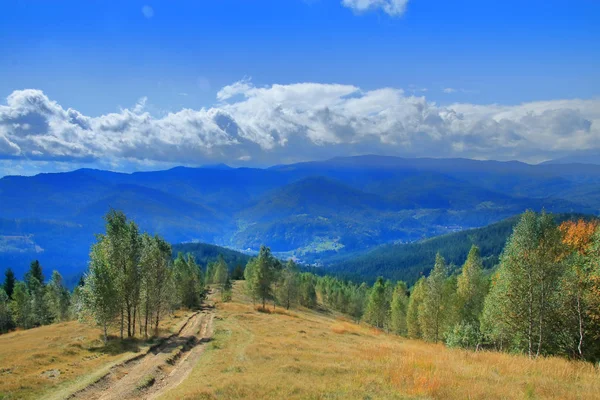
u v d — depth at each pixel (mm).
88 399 22562
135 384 25234
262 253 89000
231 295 111500
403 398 17344
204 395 18656
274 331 50562
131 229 46969
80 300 43219
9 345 43844
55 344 41250
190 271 91188
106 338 41812
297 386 19578
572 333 30688
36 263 112188
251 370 25203
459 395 17219
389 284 126562
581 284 30156
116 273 44281
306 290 121625
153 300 49656
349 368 24281
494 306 33781
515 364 24656
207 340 44688
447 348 37812
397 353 31188
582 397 17156
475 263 54281
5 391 22312
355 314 118562
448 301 52094
